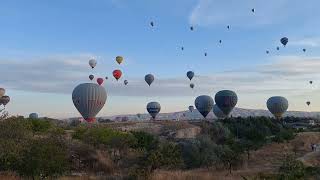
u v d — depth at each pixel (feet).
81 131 179.63
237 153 176.65
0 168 93.86
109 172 133.69
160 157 119.03
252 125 315.99
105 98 286.66
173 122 323.37
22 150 85.30
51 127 185.16
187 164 164.25
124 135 178.81
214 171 150.30
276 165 175.83
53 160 85.56
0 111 94.38
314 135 312.71
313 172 106.83
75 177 112.57
